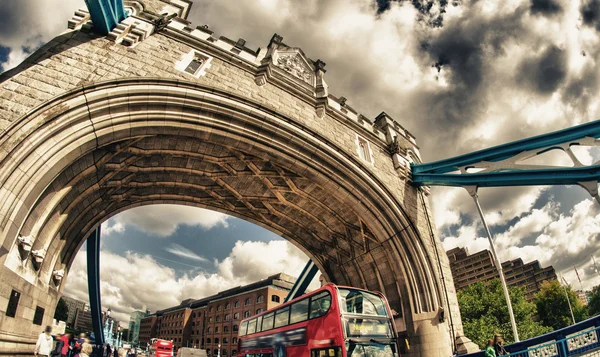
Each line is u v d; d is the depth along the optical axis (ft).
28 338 34.91
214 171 51.11
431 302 49.42
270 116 42.86
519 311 105.70
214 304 247.91
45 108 29.66
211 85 39.70
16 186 26.91
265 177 52.11
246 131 41.63
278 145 43.75
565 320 161.89
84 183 40.57
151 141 41.73
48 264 40.50
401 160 61.05
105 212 53.01
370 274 61.62
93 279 75.97
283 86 48.65
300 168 46.16
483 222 50.55
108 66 35.60
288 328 40.14
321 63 58.13
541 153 49.90
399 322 52.95
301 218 63.36
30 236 31.83
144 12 42.65
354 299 35.01
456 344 48.24
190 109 38.32
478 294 116.67
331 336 32.37
